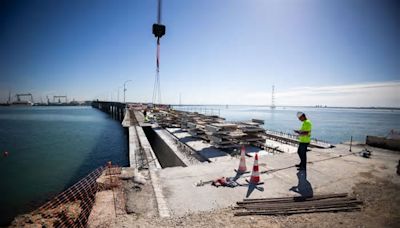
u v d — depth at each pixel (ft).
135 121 87.61
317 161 25.18
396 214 13.47
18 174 47.14
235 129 36.24
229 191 16.85
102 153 68.28
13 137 100.89
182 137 48.01
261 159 26.05
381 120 291.79
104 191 16.57
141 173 20.76
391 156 27.66
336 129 167.53
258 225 12.23
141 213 13.44
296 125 183.62
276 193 16.58
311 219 12.90
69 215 21.22
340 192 16.72
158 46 40.88
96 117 248.32
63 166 53.78
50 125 155.94
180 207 14.28
